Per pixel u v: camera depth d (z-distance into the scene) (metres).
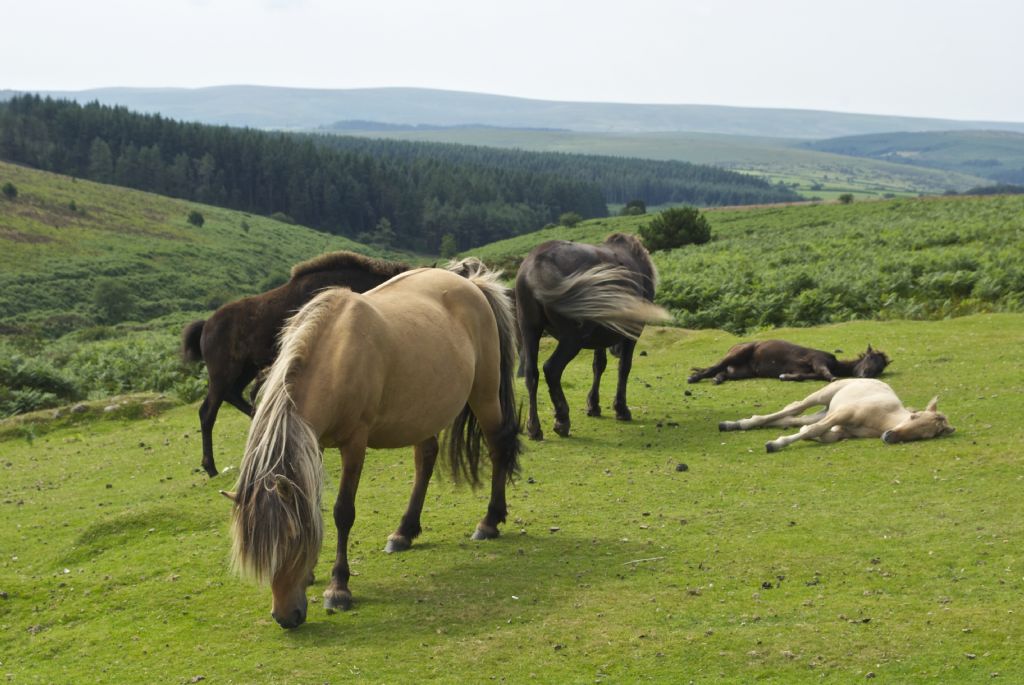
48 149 160.62
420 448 7.39
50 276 85.50
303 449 5.53
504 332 7.81
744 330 21.05
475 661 5.14
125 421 15.89
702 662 4.99
